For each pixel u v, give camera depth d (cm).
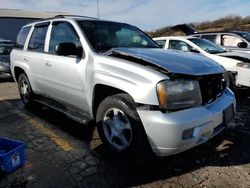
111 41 434
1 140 348
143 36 496
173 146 305
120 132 356
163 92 306
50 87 485
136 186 311
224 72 389
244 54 711
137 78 326
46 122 517
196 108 323
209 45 790
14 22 3269
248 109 587
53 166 354
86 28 434
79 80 407
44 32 519
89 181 321
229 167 349
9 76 974
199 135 316
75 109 448
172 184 314
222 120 350
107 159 369
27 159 372
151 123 309
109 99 357
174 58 358
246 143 415
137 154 346
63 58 440
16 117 550
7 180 323
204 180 321
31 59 533
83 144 418
